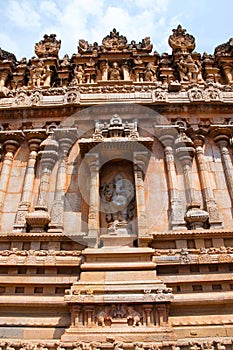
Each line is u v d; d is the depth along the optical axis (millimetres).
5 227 10359
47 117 12562
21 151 12211
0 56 16188
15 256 9234
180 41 16969
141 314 7883
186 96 12703
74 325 7695
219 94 12648
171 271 9109
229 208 10602
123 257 9133
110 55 16562
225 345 7527
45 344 7551
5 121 12547
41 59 16359
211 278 8805
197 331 7973
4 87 14609
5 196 11070
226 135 12078
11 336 8016
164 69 15930
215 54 16688
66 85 15914
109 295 7996
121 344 7203
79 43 17094
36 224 10062
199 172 11344
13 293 8828
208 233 9500
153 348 7160
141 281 8383
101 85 14734
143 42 17469
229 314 8375
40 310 8570
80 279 8633
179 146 11680
